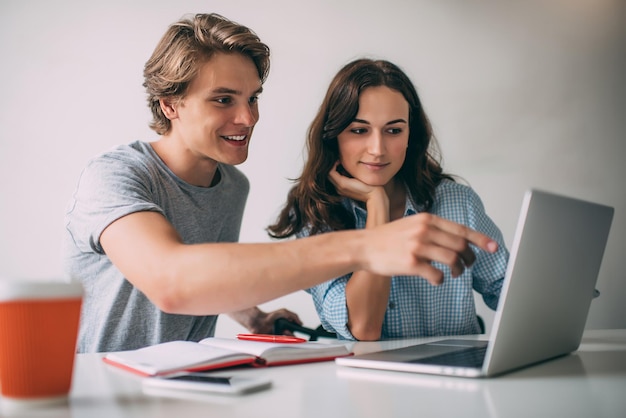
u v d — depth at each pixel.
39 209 2.70
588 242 0.92
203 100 1.47
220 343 1.00
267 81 2.94
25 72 2.71
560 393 0.68
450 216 1.69
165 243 0.93
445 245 0.74
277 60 2.96
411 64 3.13
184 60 1.45
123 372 0.83
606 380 0.75
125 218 1.03
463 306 1.62
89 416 0.57
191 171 1.59
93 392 0.69
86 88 2.76
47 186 2.71
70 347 0.62
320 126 1.62
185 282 0.85
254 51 1.50
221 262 0.83
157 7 2.83
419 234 0.74
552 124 3.32
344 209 1.70
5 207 2.68
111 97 2.78
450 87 3.18
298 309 2.85
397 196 1.73
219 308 0.85
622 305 3.40
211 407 0.61
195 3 2.87
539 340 0.85
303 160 2.88
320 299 1.63
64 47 2.75
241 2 2.92
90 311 1.53
